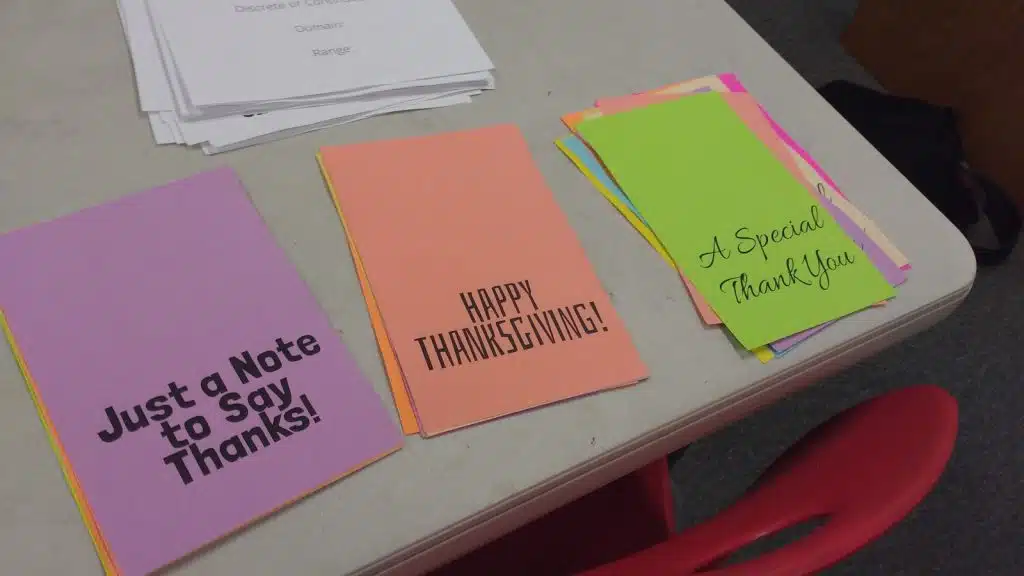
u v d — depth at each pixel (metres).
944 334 1.44
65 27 0.62
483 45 0.69
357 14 0.66
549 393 0.50
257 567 0.42
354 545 0.44
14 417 0.45
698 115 0.67
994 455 1.33
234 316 0.50
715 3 0.77
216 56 0.60
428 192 0.58
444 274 0.54
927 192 1.49
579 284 0.56
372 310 0.52
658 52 0.72
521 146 0.62
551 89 0.67
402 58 0.64
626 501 0.78
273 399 0.47
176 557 0.42
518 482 0.47
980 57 1.54
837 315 0.58
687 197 0.62
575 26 0.72
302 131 0.59
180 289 0.51
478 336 0.52
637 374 0.52
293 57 0.62
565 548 0.75
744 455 1.27
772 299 0.57
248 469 0.45
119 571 0.41
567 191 0.61
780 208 0.63
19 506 0.42
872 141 1.54
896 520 0.49
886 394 0.64
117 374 0.47
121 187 0.54
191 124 0.57
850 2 1.90
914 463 0.53
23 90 0.58
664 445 0.53
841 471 0.58
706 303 0.56
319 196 0.56
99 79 0.60
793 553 0.47
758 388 0.55
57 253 0.51
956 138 1.56
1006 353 1.44
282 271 0.52
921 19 1.62
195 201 0.54
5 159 0.55
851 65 1.80
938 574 1.22
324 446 0.46
